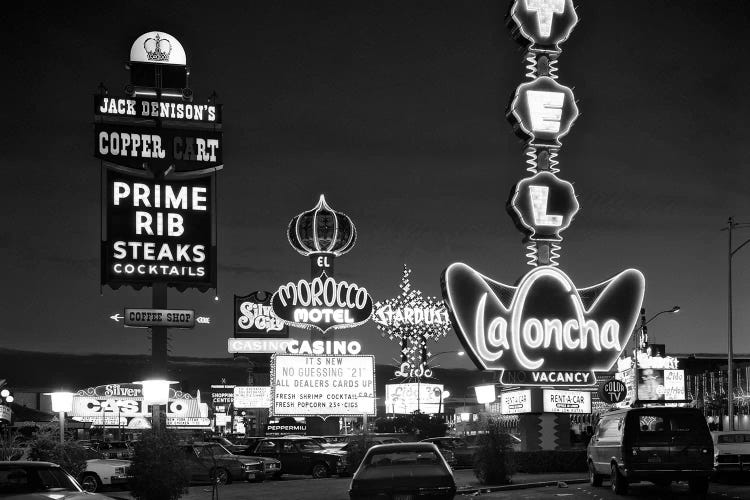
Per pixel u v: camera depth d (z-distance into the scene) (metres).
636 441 24.02
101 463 32.62
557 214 41.56
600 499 24.27
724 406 85.50
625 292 41.72
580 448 41.06
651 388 56.41
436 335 83.38
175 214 46.41
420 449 16.78
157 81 47.28
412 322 83.19
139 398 76.56
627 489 25.36
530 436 40.28
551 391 40.34
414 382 82.50
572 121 42.25
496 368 39.94
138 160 46.22
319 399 52.75
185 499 28.19
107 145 45.94
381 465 16.47
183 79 47.69
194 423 80.50
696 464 23.75
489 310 40.22
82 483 32.41
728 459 28.78
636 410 24.39
